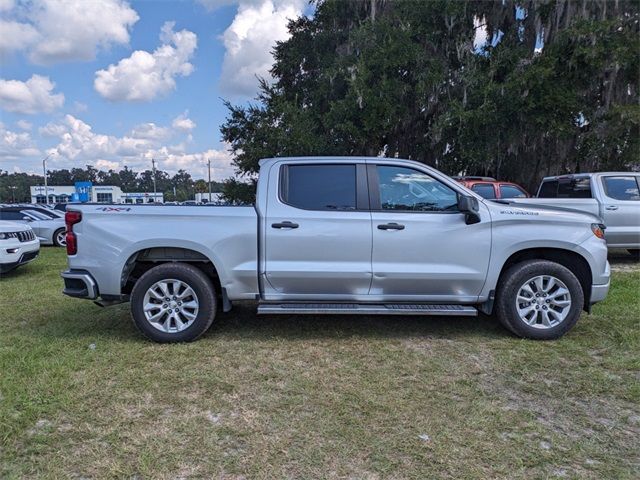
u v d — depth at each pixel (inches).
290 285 179.9
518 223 179.3
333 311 175.0
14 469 100.7
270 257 177.9
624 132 562.6
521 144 619.8
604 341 179.2
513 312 180.2
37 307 239.8
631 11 567.2
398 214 178.5
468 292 181.6
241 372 151.6
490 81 584.4
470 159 610.9
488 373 150.5
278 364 158.2
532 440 111.7
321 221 177.3
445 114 590.9
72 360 160.9
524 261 183.2
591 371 151.3
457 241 177.9
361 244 177.2
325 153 655.8
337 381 144.6
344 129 622.2
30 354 166.2
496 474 98.7
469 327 199.8
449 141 647.8
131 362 159.8
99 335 189.5
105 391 137.4
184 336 178.9
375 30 628.7
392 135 703.7
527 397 133.7
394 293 181.6
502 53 597.9
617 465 102.0
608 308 223.8
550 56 569.0
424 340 182.9
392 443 110.2
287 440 111.7
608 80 585.0
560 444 109.9
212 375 149.0
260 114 720.3
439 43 649.6
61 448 108.6
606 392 136.7
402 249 177.5
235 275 178.5
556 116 574.2
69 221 179.2
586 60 544.1
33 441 111.3
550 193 413.4
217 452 106.8
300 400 132.0
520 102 567.2
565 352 168.4
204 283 178.5
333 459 104.2
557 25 586.2
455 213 179.5
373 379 145.9
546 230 179.8
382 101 610.2
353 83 603.2
